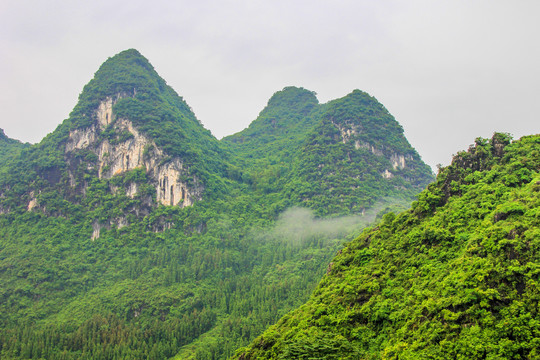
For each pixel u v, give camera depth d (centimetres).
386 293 8512
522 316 6303
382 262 9469
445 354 6512
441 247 8788
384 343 7650
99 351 16650
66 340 17438
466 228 8862
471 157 10456
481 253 7469
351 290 8994
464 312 6781
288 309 17812
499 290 6769
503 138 10431
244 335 16912
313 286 19000
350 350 7556
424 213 10019
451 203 9681
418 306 7588
